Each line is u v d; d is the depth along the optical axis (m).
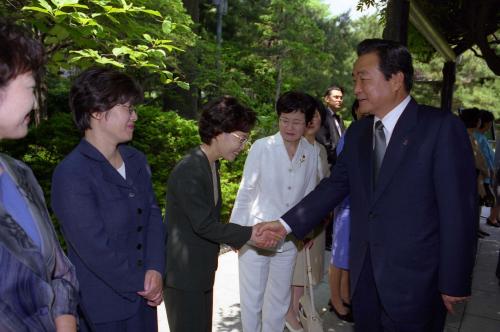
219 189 2.50
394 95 2.12
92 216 1.82
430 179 2.05
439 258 2.05
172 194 2.33
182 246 2.30
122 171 2.04
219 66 7.51
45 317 1.25
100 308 1.90
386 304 2.14
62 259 1.49
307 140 3.26
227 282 4.53
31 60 1.22
